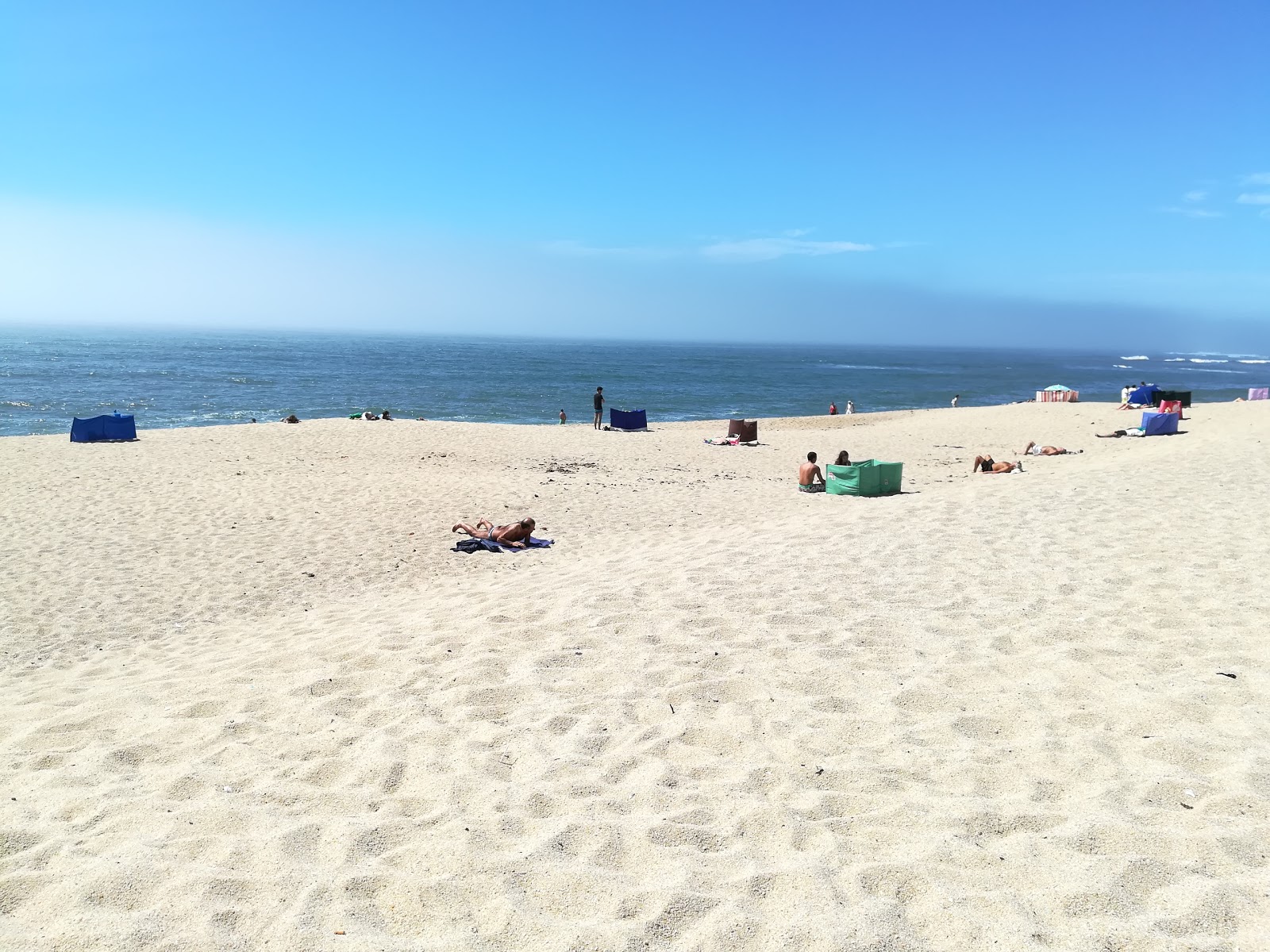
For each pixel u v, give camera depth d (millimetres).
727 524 12031
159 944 2729
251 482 15914
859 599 6750
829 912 2861
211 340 199750
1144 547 8219
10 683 6105
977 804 3594
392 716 4789
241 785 3965
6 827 3539
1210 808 3471
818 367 130750
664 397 58906
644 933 2787
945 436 28531
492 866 3186
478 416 43000
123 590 8820
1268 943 2633
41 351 108438
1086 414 34250
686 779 3924
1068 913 2836
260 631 7312
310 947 2715
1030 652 5492
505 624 6500
